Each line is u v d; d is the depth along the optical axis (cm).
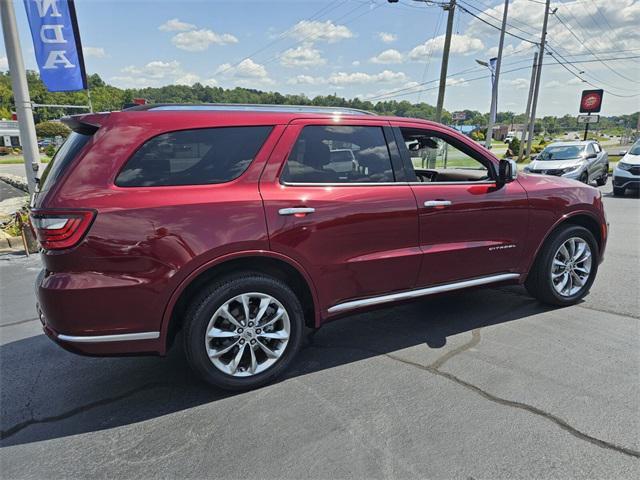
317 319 321
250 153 292
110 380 320
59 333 257
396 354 345
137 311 262
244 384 296
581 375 304
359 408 274
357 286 328
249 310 294
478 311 428
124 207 255
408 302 357
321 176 312
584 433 244
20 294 526
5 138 5366
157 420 270
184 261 266
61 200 248
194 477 221
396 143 347
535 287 423
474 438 243
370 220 321
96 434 257
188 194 270
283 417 268
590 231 451
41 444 250
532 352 339
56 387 312
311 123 312
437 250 353
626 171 1248
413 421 259
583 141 1548
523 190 393
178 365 340
